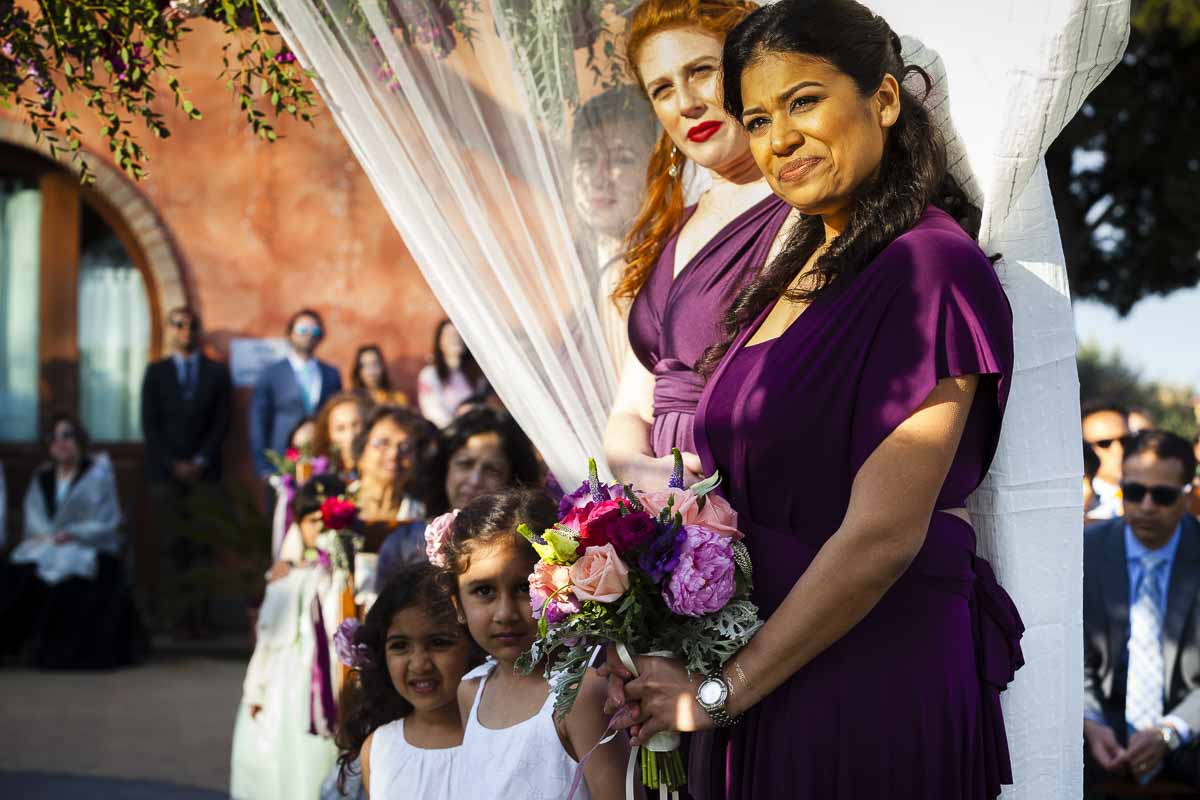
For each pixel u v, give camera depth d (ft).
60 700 24.36
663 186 8.96
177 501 30.78
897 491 6.18
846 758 6.41
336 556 13.69
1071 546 7.55
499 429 12.12
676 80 8.67
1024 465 7.52
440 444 12.25
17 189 33.88
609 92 8.96
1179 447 13.83
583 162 8.90
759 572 6.72
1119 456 17.98
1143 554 13.79
